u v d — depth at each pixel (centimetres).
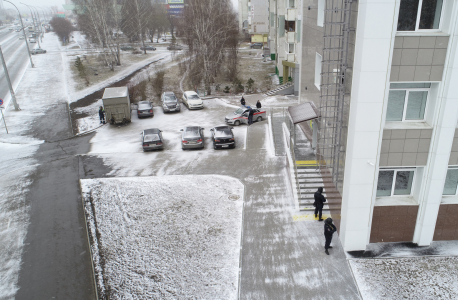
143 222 1332
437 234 1140
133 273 1062
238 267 1067
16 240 1266
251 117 2570
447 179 1108
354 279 1001
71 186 1672
